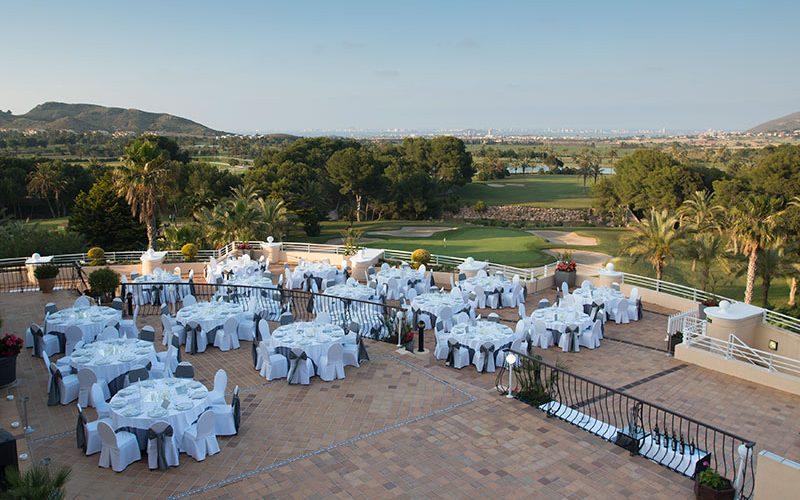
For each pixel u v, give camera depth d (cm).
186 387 1020
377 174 7956
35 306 1981
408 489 881
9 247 3669
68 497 839
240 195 5231
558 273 2455
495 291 2117
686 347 1570
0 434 819
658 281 2252
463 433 1065
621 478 923
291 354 1282
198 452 946
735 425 1202
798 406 1301
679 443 1044
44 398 1197
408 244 5703
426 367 1402
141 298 2044
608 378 1448
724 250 3675
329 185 7894
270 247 3053
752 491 857
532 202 9662
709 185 6438
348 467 942
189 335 1499
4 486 761
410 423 1102
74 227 4584
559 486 898
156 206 3728
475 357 1420
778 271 3550
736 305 1847
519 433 1068
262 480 899
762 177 5162
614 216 7794
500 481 909
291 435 1049
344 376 1329
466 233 6488
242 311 1647
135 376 1101
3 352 1229
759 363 1722
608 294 1998
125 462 918
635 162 7038
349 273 2700
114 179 3694
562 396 1310
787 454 1084
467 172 10562
